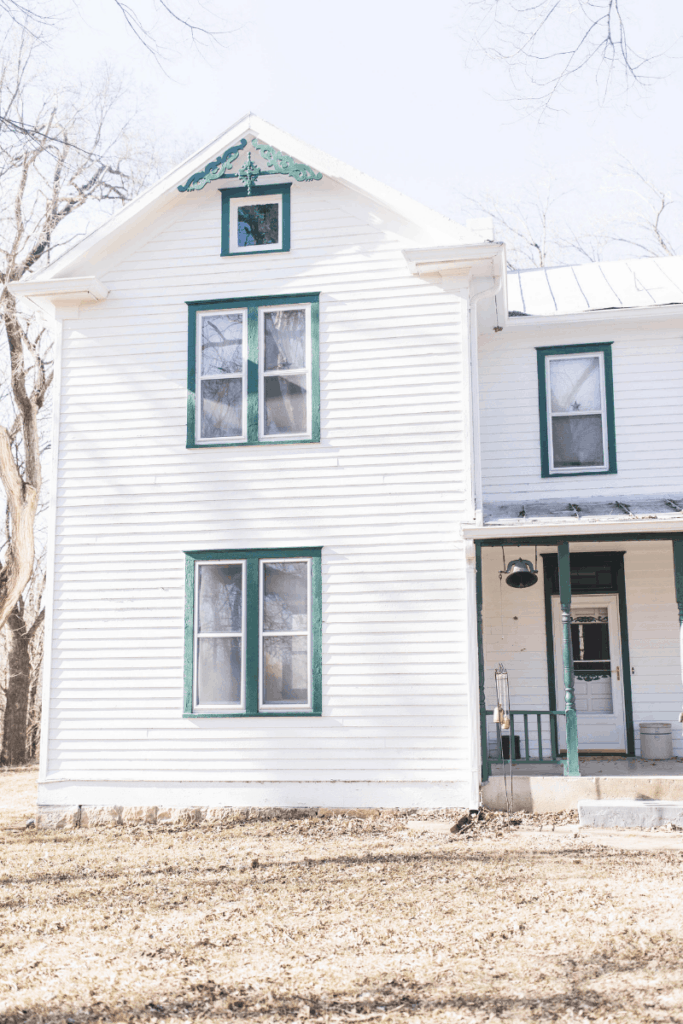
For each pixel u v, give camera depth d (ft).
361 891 27.63
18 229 74.74
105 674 42.52
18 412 79.00
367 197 43.70
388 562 41.14
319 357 43.04
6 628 94.32
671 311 46.19
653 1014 17.62
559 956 21.11
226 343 44.45
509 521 40.01
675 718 46.91
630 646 47.60
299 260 44.01
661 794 38.14
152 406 44.16
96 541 43.55
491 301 44.19
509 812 38.96
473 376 42.16
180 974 20.70
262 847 35.01
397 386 42.24
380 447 41.96
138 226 45.57
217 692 41.83
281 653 41.73
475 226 42.73
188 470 43.42
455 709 39.68
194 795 41.04
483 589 48.88
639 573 48.06
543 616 48.37
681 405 46.73
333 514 41.91
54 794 41.98
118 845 36.83
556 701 47.80
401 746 39.81
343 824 38.60
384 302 42.93
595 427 47.57
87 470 44.16
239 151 44.14
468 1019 17.75
